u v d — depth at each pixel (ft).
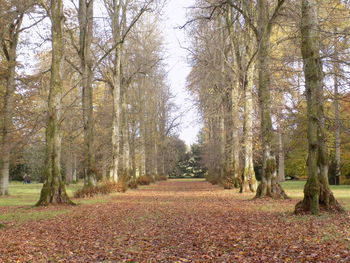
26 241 30.58
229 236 30.60
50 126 60.59
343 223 33.86
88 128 84.33
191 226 36.78
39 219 44.47
